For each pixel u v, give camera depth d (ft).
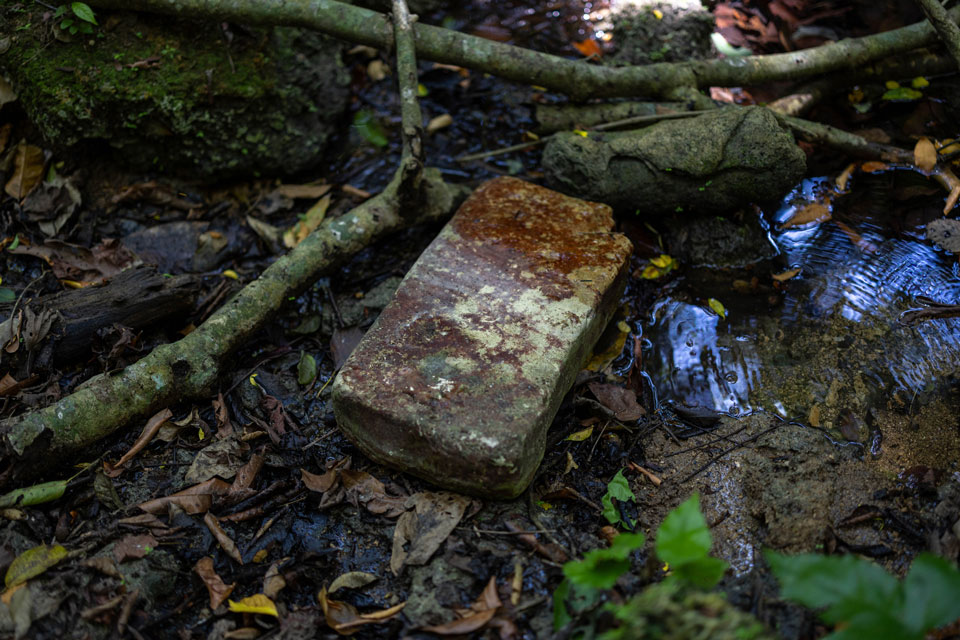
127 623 1.94
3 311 2.35
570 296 2.24
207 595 2.01
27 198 2.59
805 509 2.09
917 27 2.73
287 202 2.71
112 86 2.52
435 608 1.96
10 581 1.95
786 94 2.84
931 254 2.52
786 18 3.06
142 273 2.38
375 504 2.11
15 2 2.51
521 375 2.10
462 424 2.03
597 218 2.44
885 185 2.66
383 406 2.07
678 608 1.67
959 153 2.66
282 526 2.10
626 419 2.24
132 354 2.30
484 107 2.94
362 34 2.59
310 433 2.25
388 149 2.85
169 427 2.24
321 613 1.98
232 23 2.60
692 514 1.75
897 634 1.66
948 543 2.00
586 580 1.82
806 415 2.27
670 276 2.55
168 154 2.67
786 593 1.71
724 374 2.36
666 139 2.48
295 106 2.72
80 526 2.07
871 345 2.36
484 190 2.51
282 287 2.37
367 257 2.60
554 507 2.14
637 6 3.04
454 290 2.26
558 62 2.67
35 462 2.09
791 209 2.64
